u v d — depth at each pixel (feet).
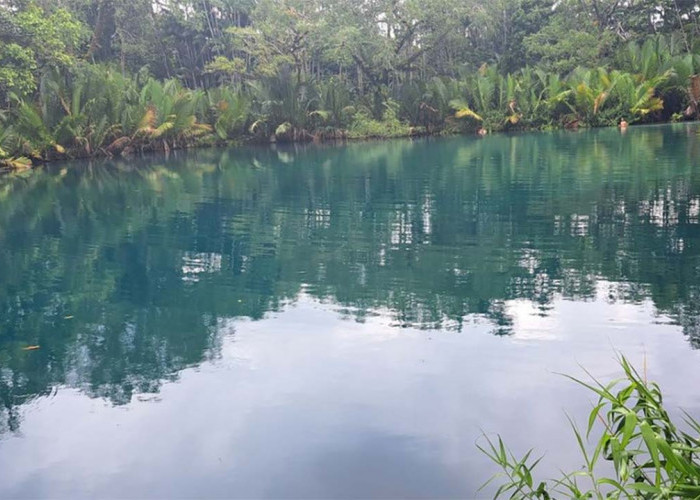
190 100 99.19
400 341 17.84
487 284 22.94
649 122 116.37
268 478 11.51
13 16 83.20
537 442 12.27
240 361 17.03
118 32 124.36
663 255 25.64
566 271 24.08
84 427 13.76
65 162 84.58
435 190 47.09
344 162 72.28
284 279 25.13
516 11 140.87
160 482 11.55
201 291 24.14
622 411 8.09
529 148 78.59
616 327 18.01
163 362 17.22
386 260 27.40
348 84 134.41
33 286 25.81
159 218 40.86
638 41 131.64
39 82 87.86
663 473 10.52
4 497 11.31
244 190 52.08
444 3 120.67
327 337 18.48
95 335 19.76
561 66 127.13
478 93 119.55
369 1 126.21
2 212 45.39
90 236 35.86
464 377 15.26
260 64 128.26
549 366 15.65
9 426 13.91
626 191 41.32
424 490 10.93
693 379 14.44
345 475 11.50
